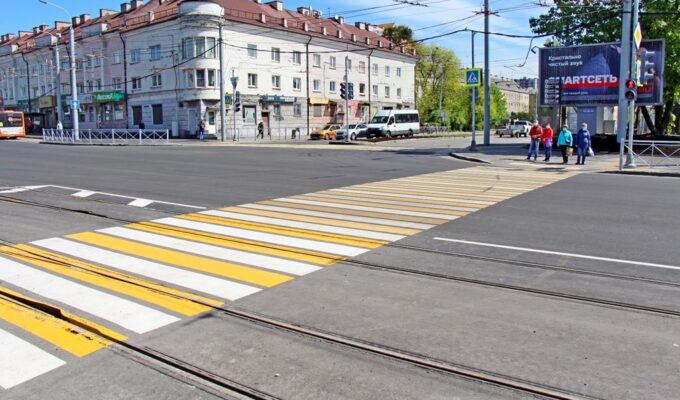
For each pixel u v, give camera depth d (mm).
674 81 31672
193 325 4938
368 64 71062
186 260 7121
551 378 3914
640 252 7508
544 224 9547
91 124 65750
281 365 4152
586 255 7340
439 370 4062
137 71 58562
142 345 4504
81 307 5379
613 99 29328
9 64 79250
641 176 18922
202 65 52062
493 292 5824
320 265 6879
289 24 60719
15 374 4008
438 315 5152
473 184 15680
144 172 18672
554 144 31484
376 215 10430
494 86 115812
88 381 3908
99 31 61500
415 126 57812
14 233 8898
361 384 3857
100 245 8008
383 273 6523
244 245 7953
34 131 71812
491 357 4254
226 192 13688
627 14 22016
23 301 5594
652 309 5285
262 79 57344
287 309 5320
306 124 62625
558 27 34406
